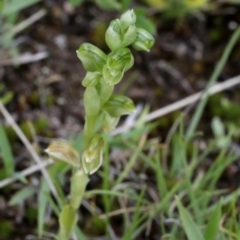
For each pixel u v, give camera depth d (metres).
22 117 0.55
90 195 0.50
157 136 0.55
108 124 0.38
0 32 0.56
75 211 0.41
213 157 0.55
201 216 0.46
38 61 0.59
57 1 0.63
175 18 0.65
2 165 0.51
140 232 0.50
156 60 0.62
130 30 0.35
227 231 0.45
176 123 0.53
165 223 0.50
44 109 0.56
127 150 0.53
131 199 0.51
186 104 0.57
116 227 0.50
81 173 0.39
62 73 0.59
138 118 0.56
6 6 0.50
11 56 0.57
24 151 0.53
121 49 0.35
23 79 0.57
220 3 0.66
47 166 0.50
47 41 0.60
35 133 0.54
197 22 0.65
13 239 0.49
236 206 0.51
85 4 0.64
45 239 0.49
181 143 0.48
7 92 0.56
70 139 0.49
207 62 0.62
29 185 0.51
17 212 0.50
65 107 0.56
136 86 0.59
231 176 0.54
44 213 0.48
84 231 0.49
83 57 0.36
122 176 0.48
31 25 0.61
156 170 0.48
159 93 0.59
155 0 0.62
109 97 0.37
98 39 0.62
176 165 0.52
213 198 0.52
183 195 0.50
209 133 0.57
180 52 0.63
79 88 0.58
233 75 0.62
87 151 0.38
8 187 0.51
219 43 0.64
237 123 0.57
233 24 0.65
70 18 0.63
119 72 0.35
